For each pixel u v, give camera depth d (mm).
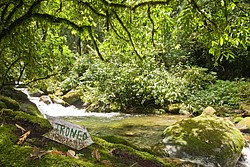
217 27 2586
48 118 2057
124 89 9469
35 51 3572
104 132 6086
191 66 10234
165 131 4887
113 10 2707
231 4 2613
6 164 1664
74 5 3109
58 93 11273
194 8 2473
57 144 2068
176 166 3574
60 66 4344
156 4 2600
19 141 1966
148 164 2131
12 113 2393
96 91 9836
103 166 1801
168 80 9188
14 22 2584
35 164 1673
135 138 5469
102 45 4156
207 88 9523
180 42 10164
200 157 4031
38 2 2607
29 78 3844
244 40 2865
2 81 3725
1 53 3182
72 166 1688
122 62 9570
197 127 4605
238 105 8242
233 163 4285
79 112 9500
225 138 4344
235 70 10688
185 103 8875
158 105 9297
